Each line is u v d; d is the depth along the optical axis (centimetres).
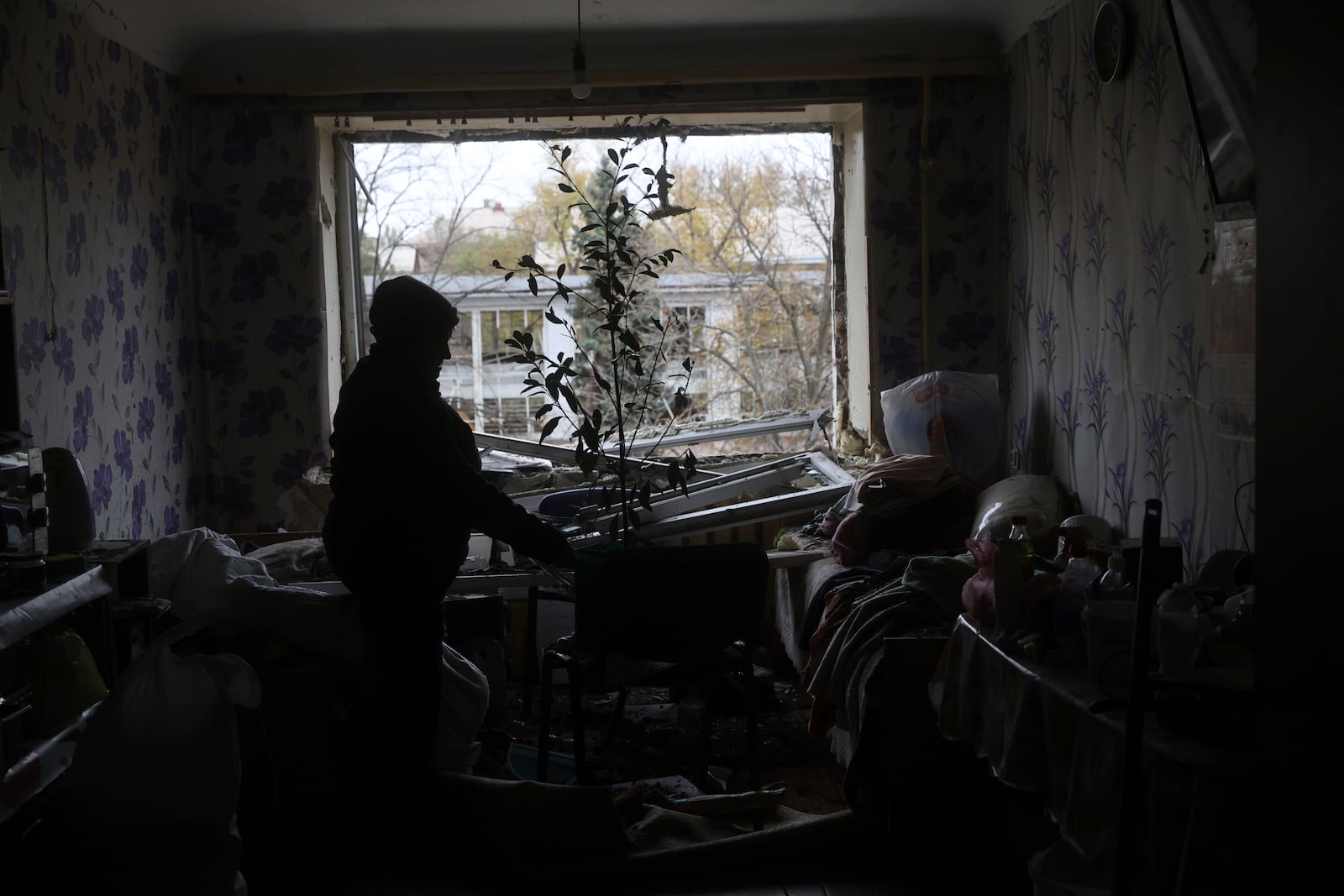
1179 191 284
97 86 363
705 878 254
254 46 436
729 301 939
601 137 485
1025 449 417
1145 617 167
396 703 278
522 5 404
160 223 416
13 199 306
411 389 274
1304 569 137
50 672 234
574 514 407
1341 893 129
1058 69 374
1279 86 140
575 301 995
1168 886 167
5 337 242
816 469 451
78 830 223
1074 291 364
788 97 449
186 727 227
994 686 221
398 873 261
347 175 481
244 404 457
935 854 261
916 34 438
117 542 287
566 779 311
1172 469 294
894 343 459
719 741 341
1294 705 139
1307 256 134
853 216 480
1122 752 173
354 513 276
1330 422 131
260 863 267
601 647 273
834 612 318
